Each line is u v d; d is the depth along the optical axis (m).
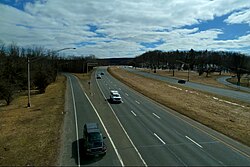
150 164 20.17
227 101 54.06
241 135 28.03
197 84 93.75
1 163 19.83
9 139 25.64
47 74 66.38
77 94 58.09
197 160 21.14
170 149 23.62
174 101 51.31
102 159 20.98
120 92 63.75
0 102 51.06
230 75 159.62
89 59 169.38
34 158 20.84
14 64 65.38
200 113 39.94
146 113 39.56
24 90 67.50
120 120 34.72
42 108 41.50
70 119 34.56
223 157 21.86
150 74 139.88
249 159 21.50
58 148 23.27
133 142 25.44
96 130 22.80
